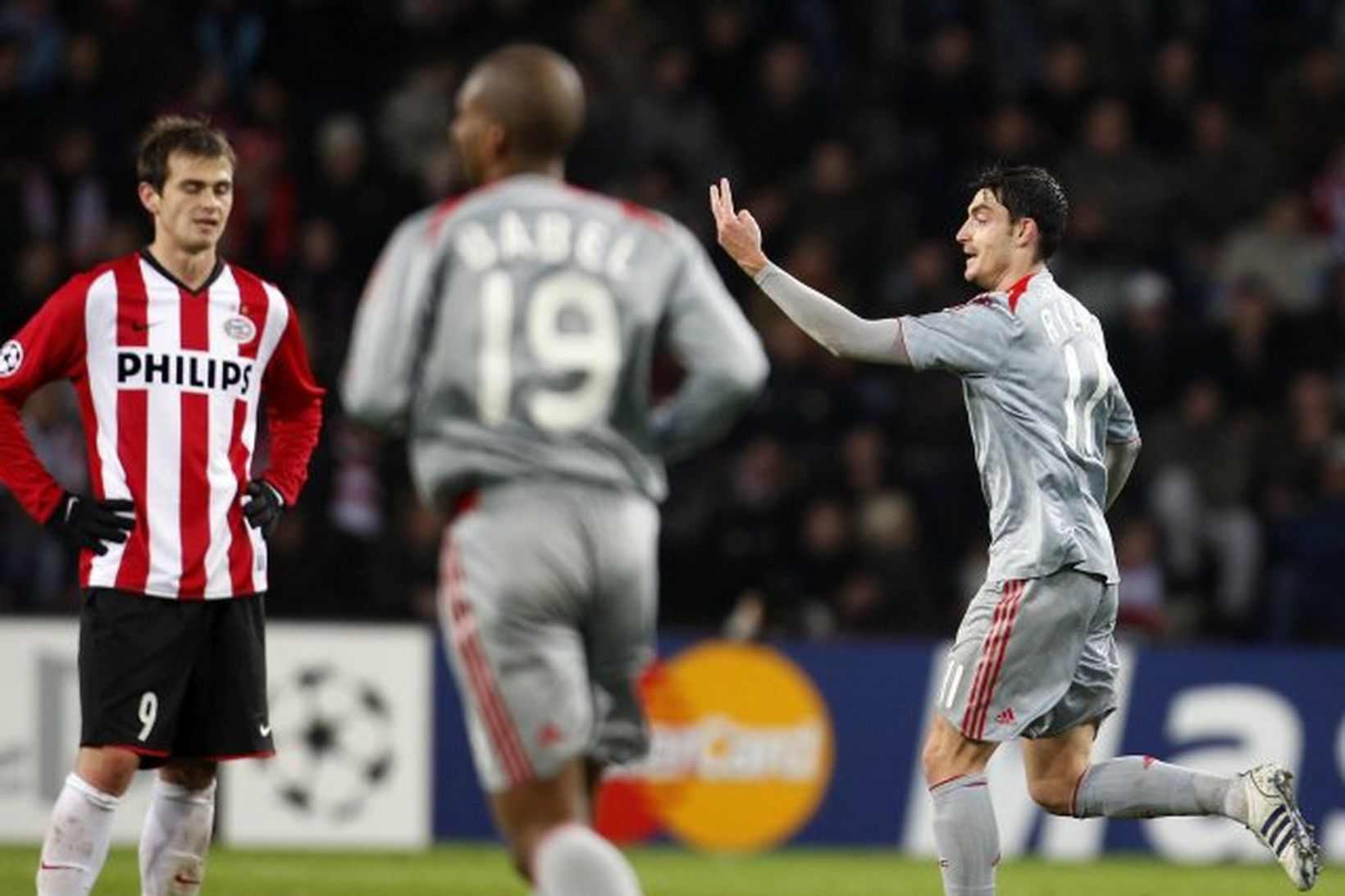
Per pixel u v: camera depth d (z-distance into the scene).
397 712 40.31
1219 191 55.28
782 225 53.03
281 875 35.59
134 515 22.80
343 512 48.22
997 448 23.70
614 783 40.44
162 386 23.05
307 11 56.53
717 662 40.91
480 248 18.47
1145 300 51.78
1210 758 41.59
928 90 55.88
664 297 18.67
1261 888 36.44
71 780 22.89
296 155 52.97
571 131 19.08
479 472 18.41
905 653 41.41
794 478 48.59
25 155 53.09
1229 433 50.84
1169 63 56.50
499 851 39.94
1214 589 50.09
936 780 23.94
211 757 23.25
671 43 56.28
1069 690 24.16
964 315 23.61
